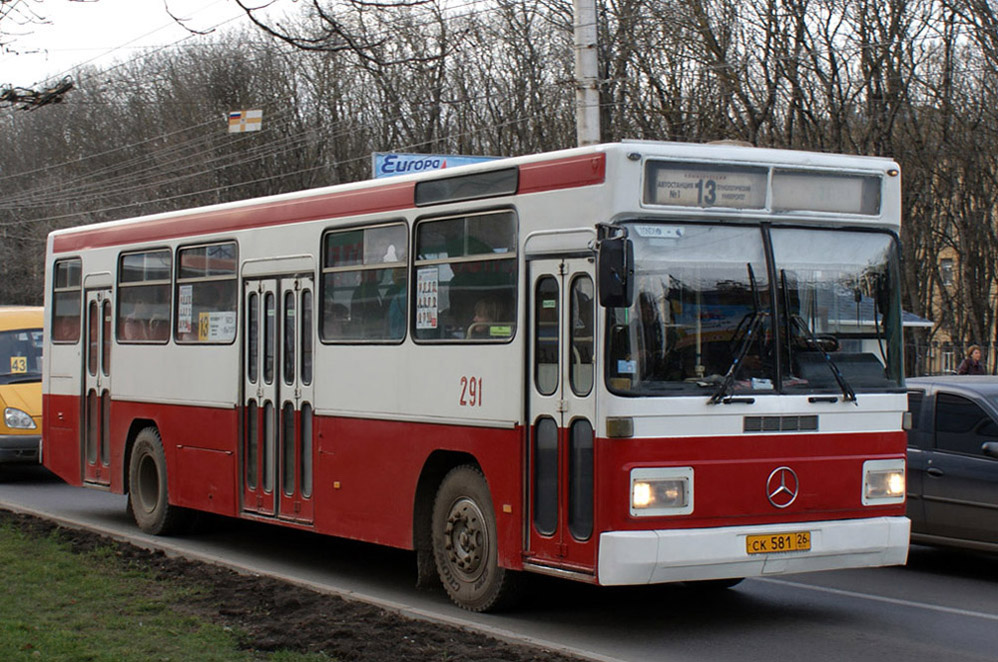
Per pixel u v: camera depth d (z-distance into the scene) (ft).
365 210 34.04
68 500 54.80
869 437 28.35
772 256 27.71
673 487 26.08
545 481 27.84
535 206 28.40
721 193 27.32
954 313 120.98
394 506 32.58
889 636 28.02
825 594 33.42
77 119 139.74
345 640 24.61
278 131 132.26
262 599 28.99
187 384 41.52
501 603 29.76
